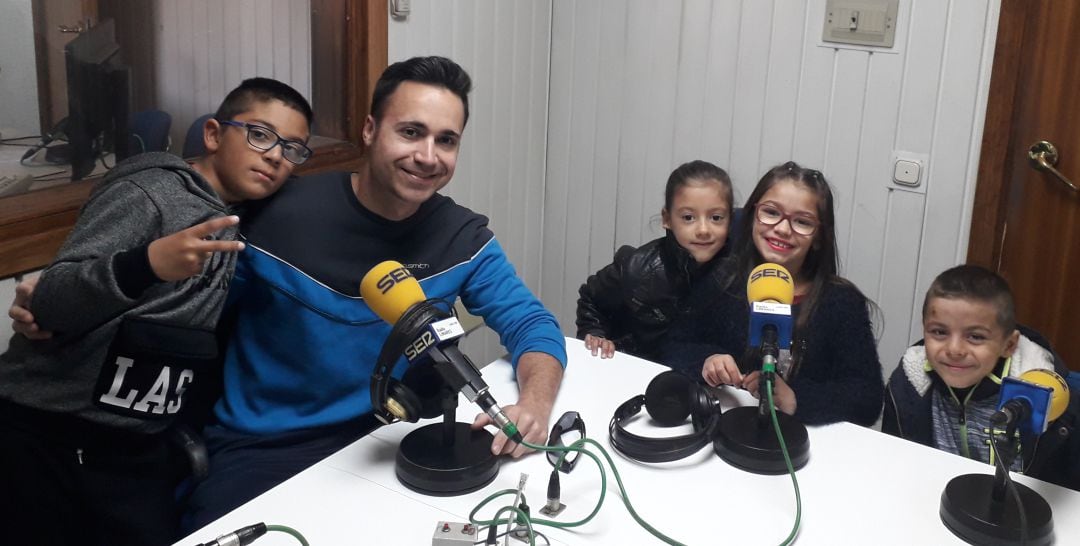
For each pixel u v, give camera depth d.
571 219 3.39
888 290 2.90
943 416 1.79
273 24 2.36
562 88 3.29
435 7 2.75
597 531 1.30
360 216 1.76
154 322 1.51
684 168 2.22
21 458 1.51
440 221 1.83
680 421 1.60
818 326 1.88
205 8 2.19
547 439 1.56
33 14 1.86
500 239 3.24
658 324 2.33
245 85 1.76
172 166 1.58
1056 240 2.63
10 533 1.54
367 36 2.52
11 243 1.77
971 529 1.29
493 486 1.41
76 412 1.51
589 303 2.45
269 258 1.75
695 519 1.33
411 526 1.30
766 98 2.95
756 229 1.94
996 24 2.59
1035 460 1.64
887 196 2.84
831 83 2.85
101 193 1.55
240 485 1.64
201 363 1.61
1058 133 2.56
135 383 1.52
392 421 1.45
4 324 1.79
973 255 2.73
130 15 2.03
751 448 1.47
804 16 2.84
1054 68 2.53
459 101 1.71
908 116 2.76
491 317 1.87
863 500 1.40
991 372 1.75
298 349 1.76
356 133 2.59
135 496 1.58
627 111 3.19
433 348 1.35
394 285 1.38
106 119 2.00
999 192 2.65
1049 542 1.29
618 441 1.51
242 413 1.78
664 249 2.29
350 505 1.35
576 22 3.21
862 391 1.75
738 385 1.70
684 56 3.05
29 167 1.88
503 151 3.16
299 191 1.80
